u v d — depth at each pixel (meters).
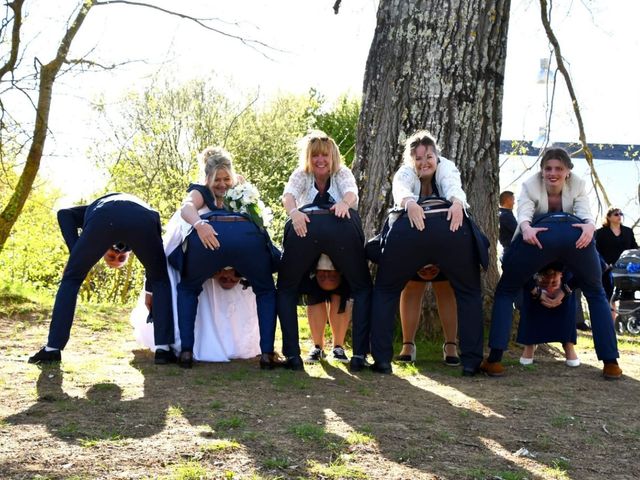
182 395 4.72
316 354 6.25
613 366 5.77
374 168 7.19
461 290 5.71
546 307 6.27
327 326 7.47
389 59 7.16
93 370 5.41
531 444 3.99
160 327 5.77
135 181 19.94
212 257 5.62
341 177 6.03
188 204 5.75
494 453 3.81
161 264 5.75
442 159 5.87
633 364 6.54
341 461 3.56
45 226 20.66
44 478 3.20
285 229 5.75
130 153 19.55
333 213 5.64
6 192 17.34
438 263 5.59
